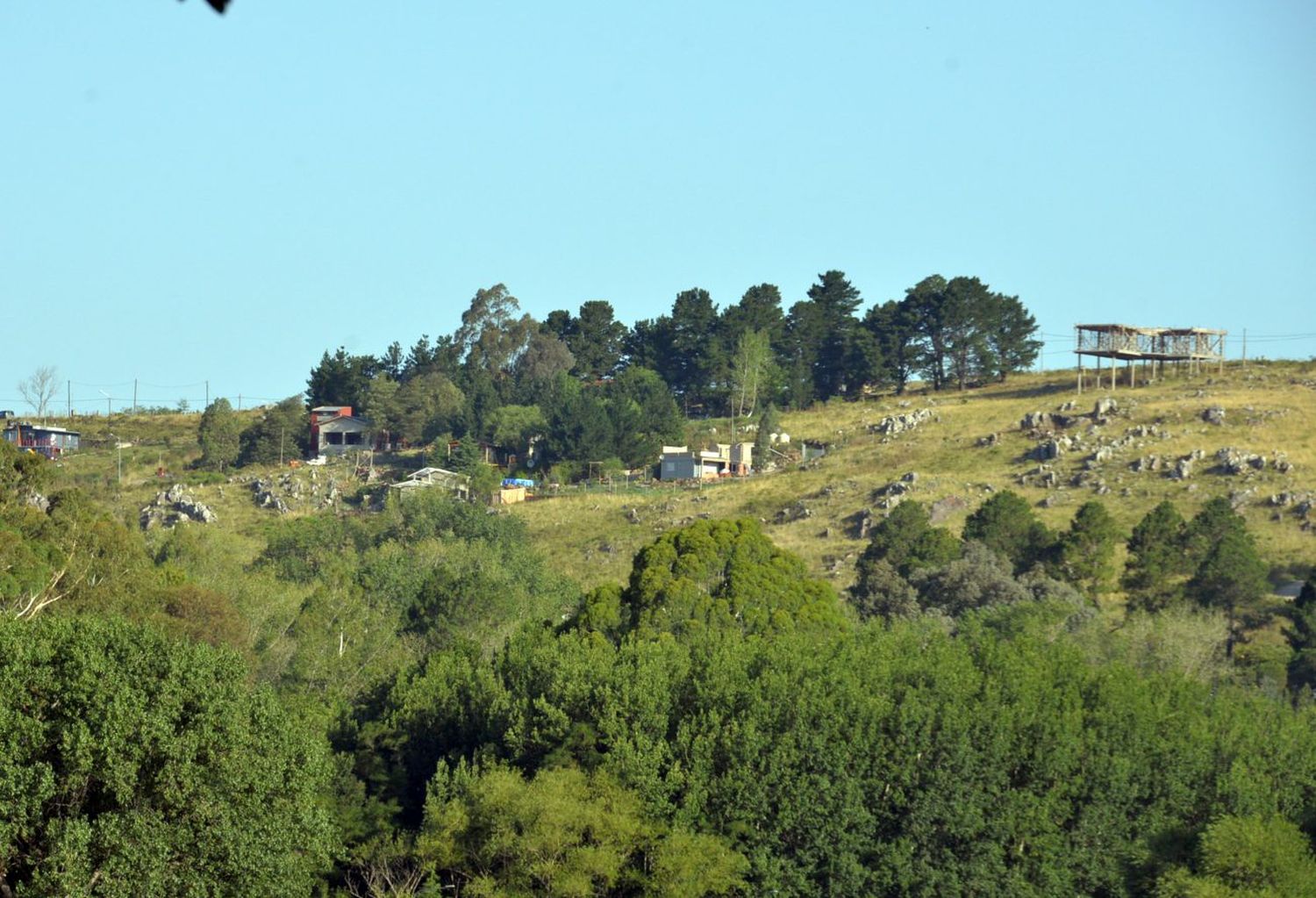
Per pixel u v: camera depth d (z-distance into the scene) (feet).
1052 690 487.61
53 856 320.29
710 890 425.69
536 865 412.36
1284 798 454.81
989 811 440.45
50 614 486.38
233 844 345.31
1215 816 428.56
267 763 365.40
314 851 376.27
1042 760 451.12
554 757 457.27
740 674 483.10
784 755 445.78
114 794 344.28
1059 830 442.91
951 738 447.83
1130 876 428.97
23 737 339.16
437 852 424.87
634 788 442.91
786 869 430.20
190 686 364.99
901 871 426.92
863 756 449.06
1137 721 472.44
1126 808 449.06
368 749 490.08
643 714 466.29
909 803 439.22
